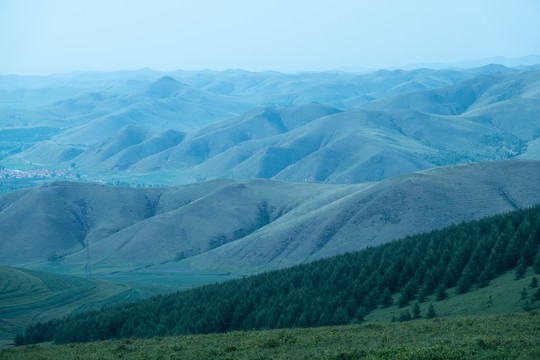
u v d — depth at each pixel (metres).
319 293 156.62
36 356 73.31
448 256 154.25
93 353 73.88
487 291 124.00
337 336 70.81
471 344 54.31
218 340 77.94
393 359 52.34
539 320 67.12
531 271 129.12
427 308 126.19
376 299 146.00
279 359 58.81
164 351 70.81
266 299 156.12
